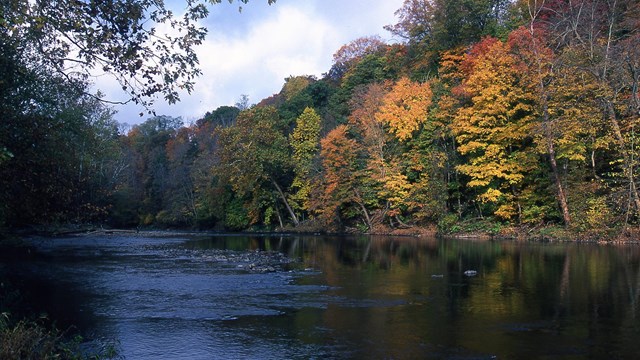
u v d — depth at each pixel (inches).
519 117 1529.3
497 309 518.3
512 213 1496.1
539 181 1460.4
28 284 702.5
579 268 780.6
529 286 641.0
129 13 372.5
